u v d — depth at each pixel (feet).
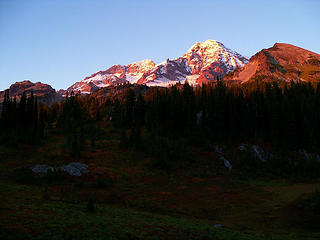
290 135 305.32
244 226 120.47
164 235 88.74
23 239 70.18
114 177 194.18
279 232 112.57
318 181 227.20
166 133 331.98
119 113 447.01
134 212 119.75
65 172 183.93
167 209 140.36
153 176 212.43
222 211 145.38
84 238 75.25
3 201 104.88
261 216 135.64
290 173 257.55
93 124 439.22
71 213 98.73
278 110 321.73
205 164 263.49
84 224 86.74
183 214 135.23
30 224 80.53
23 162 210.18
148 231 90.33
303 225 119.34
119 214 109.91
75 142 252.42
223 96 361.51
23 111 350.64
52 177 172.45
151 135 326.85
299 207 137.08
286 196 170.71
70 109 445.37
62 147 277.64
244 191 190.08
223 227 114.83
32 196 123.85
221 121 336.08
